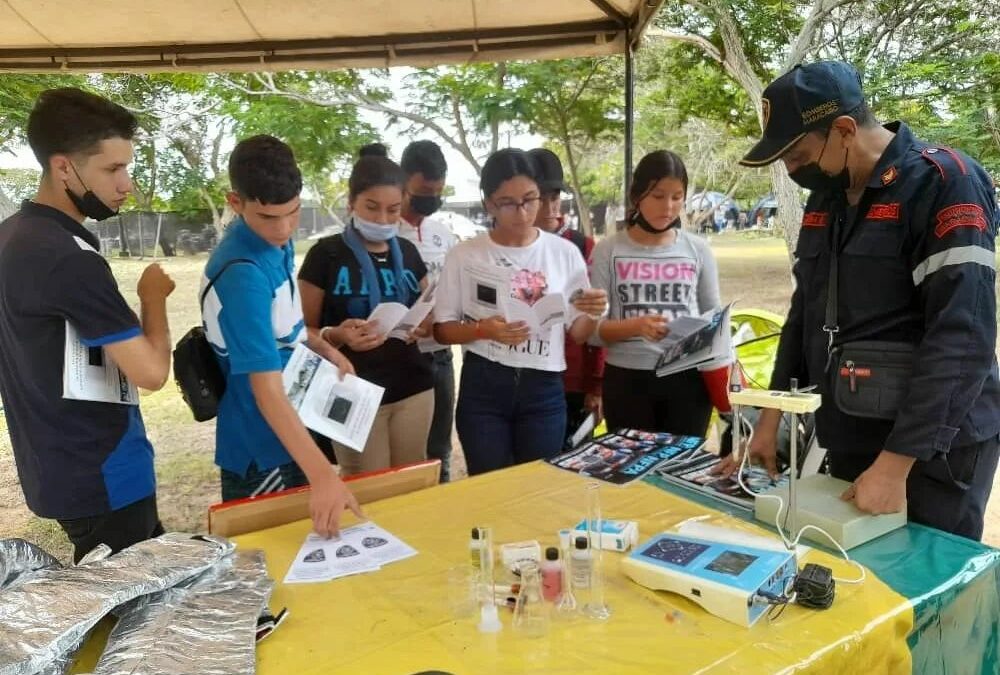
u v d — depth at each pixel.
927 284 1.53
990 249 1.50
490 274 2.35
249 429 1.89
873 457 1.74
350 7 3.42
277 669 1.11
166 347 1.76
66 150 1.61
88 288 1.57
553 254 2.46
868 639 1.17
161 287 1.78
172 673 1.02
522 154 2.33
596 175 13.34
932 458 1.61
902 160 1.59
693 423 2.63
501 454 2.40
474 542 1.35
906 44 6.89
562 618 1.22
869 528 1.52
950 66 6.29
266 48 3.81
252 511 1.69
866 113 1.62
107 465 1.71
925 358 1.49
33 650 0.99
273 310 1.80
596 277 2.71
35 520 4.21
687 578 1.25
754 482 1.87
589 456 2.10
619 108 10.41
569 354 3.01
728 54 7.68
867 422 1.72
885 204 1.61
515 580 1.37
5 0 3.18
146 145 10.15
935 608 1.31
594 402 3.05
